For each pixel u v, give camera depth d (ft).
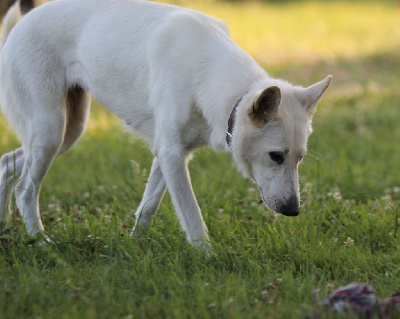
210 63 27.02
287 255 26.91
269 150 25.03
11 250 26.89
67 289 23.52
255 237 29.81
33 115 29.68
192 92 27.02
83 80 30.04
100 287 23.56
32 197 30.53
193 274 25.64
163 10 28.94
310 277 24.80
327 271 25.86
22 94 29.81
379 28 115.75
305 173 41.37
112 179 39.86
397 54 91.81
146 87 28.19
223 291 23.53
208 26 28.14
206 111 26.84
